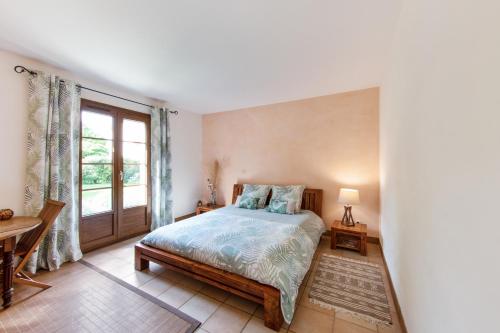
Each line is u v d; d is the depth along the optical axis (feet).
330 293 6.56
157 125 12.25
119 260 8.67
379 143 10.11
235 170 14.47
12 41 6.56
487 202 1.99
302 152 12.10
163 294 6.50
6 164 7.27
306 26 5.80
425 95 3.70
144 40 6.47
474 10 2.24
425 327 3.62
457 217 2.57
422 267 3.80
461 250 2.47
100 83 9.84
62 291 6.59
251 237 7.11
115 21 5.59
